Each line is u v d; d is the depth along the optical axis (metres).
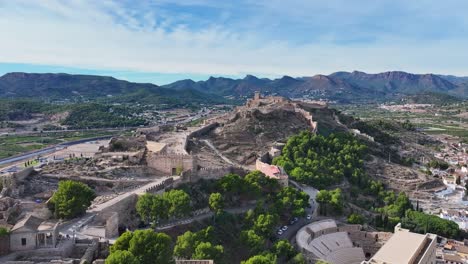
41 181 181.00
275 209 189.88
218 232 166.75
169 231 156.25
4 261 106.69
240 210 190.75
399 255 156.75
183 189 186.25
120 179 192.38
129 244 112.44
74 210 144.50
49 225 129.88
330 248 190.12
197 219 171.12
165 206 156.62
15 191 166.25
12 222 135.25
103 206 155.50
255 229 169.12
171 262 114.69
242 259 156.25
